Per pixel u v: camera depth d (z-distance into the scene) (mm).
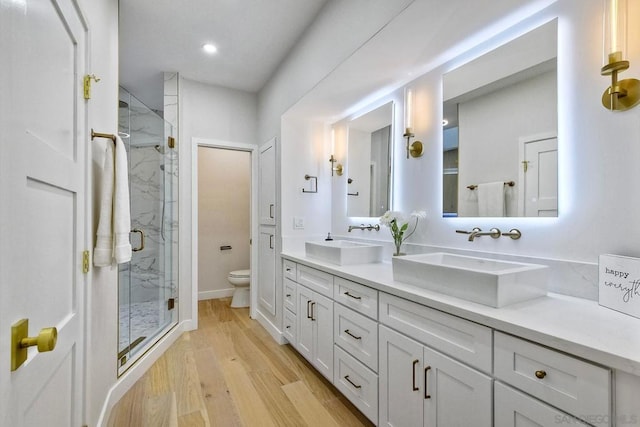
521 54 1492
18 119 650
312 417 1781
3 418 567
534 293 1228
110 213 1512
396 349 1455
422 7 1391
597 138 1213
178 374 2273
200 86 3279
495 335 1022
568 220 1301
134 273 3062
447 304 1182
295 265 2568
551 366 876
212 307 3951
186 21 2256
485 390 1052
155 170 3096
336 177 3041
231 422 1735
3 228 577
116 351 1946
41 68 801
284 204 2916
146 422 1733
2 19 570
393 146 2311
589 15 1238
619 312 1047
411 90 2135
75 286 1131
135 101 2822
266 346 2783
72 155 1104
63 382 999
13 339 610
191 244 3221
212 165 4391
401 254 2072
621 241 1141
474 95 1723
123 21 2246
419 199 2088
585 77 1250
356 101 2537
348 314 1825
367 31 1667
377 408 1576
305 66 2385
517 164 1507
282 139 2912
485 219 1652
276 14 2189
